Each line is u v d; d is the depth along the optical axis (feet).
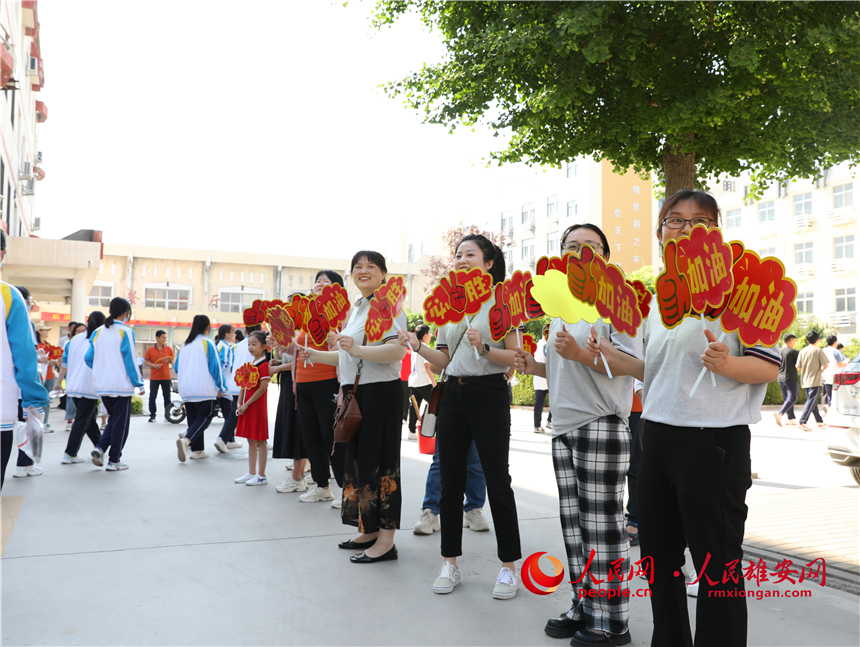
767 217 101.91
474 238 11.48
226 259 166.40
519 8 23.26
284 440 18.26
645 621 9.44
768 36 21.24
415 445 29.58
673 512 6.99
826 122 22.89
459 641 8.62
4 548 12.61
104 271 159.63
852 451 19.30
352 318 13.48
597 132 24.41
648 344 7.44
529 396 54.75
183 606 9.74
